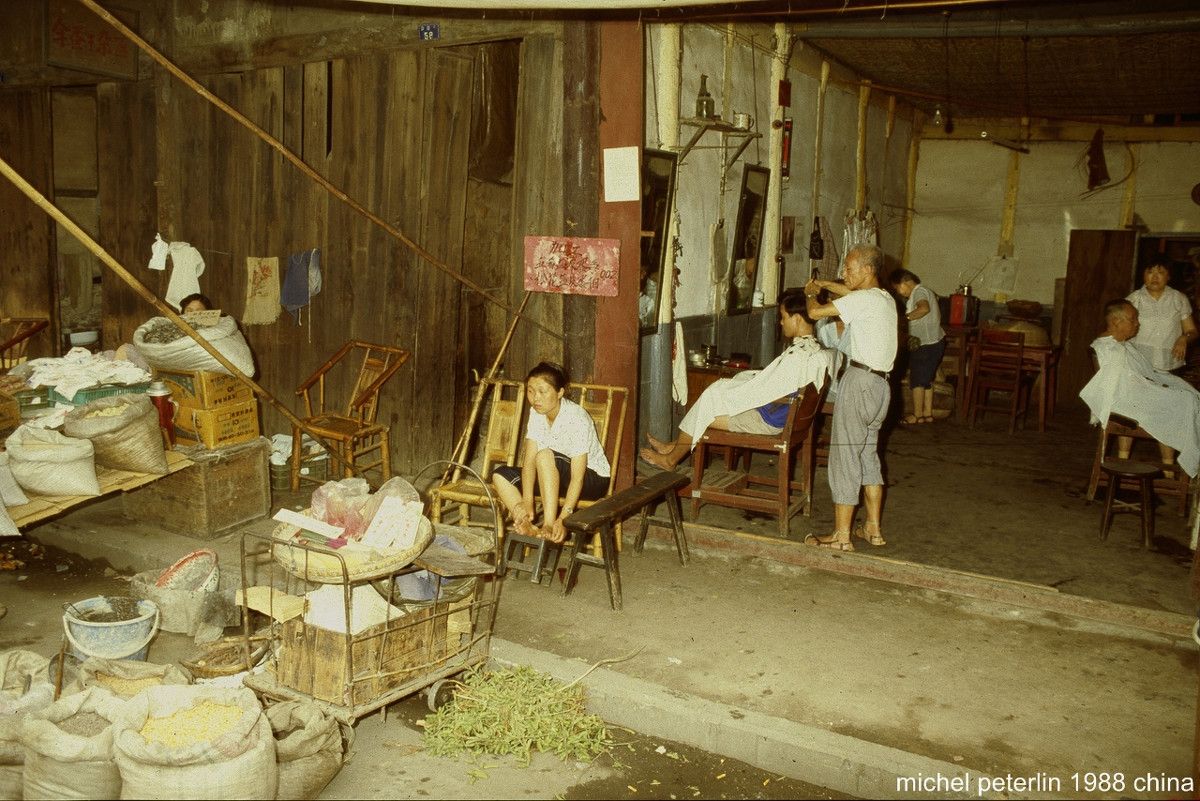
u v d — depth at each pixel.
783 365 5.43
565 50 5.23
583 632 4.30
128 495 5.55
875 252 5.12
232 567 4.91
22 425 4.76
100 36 6.71
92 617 4.07
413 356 6.20
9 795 3.12
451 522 5.70
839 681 3.90
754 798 3.34
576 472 4.70
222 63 6.63
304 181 6.46
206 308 6.14
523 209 5.64
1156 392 5.99
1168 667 4.07
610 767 3.51
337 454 5.43
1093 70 8.34
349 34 6.12
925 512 6.09
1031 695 3.81
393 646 3.53
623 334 5.43
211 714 3.16
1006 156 11.75
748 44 7.51
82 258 8.61
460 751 3.54
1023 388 9.20
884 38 7.61
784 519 5.43
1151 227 11.13
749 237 8.01
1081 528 5.79
